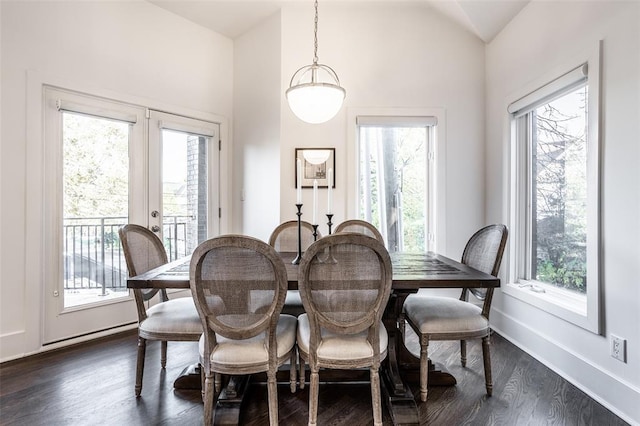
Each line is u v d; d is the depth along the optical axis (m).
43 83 2.54
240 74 3.74
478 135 3.35
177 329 1.82
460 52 3.35
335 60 3.36
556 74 2.29
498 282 1.66
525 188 2.81
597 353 1.92
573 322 2.08
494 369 2.27
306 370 2.12
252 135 3.63
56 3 2.60
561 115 2.40
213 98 3.65
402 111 3.34
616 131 1.81
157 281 1.63
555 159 2.46
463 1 2.83
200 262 1.46
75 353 2.51
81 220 2.80
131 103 3.05
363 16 3.37
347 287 1.53
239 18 3.47
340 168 3.36
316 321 1.54
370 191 3.44
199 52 3.54
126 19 3.01
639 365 1.68
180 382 2.00
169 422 1.69
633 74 1.72
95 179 2.88
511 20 2.87
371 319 1.54
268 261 1.47
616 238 1.81
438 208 3.35
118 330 2.96
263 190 3.53
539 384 2.07
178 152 3.44
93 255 2.86
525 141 2.82
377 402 1.56
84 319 2.78
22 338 2.44
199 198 3.61
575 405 1.85
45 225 2.59
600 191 1.91
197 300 1.49
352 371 2.08
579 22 2.08
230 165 3.82
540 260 2.63
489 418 1.73
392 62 3.36
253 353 1.53
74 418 1.72
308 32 3.37
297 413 1.79
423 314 1.95
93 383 2.06
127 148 3.06
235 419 1.67
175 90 3.36
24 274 2.46
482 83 3.35
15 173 2.42
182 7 3.28
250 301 1.51
